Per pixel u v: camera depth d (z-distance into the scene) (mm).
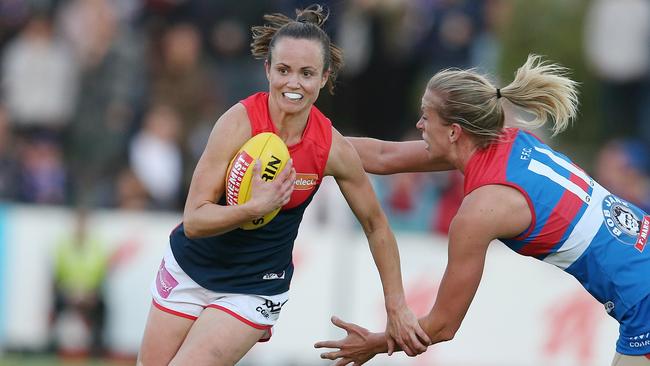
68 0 43844
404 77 41938
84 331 35688
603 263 19062
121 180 40000
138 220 35969
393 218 38250
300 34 18469
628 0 42469
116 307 35750
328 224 35781
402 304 20297
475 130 19125
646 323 18891
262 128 18734
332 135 19172
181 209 40406
